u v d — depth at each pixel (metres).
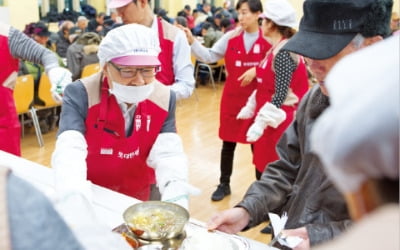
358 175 0.36
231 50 3.15
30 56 2.22
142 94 1.44
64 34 6.12
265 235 2.78
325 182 1.20
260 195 1.34
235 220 1.29
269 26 2.63
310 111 1.28
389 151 0.33
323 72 1.17
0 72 2.18
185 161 1.52
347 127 0.35
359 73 0.36
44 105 4.35
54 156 1.41
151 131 1.53
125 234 1.13
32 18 8.21
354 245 0.32
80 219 0.57
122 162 1.53
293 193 1.33
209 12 11.20
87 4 10.02
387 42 0.38
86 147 1.47
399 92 0.33
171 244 1.10
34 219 0.44
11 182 0.46
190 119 5.34
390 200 0.35
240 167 3.91
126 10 2.35
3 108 2.22
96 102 1.47
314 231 1.12
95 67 4.50
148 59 1.41
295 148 1.40
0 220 0.43
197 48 3.19
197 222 1.30
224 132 3.24
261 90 2.79
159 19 2.49
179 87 2.47
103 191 1.49
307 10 1.19
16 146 2.32
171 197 1.36
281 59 2.48
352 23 1.11
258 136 2.53
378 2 1.08
